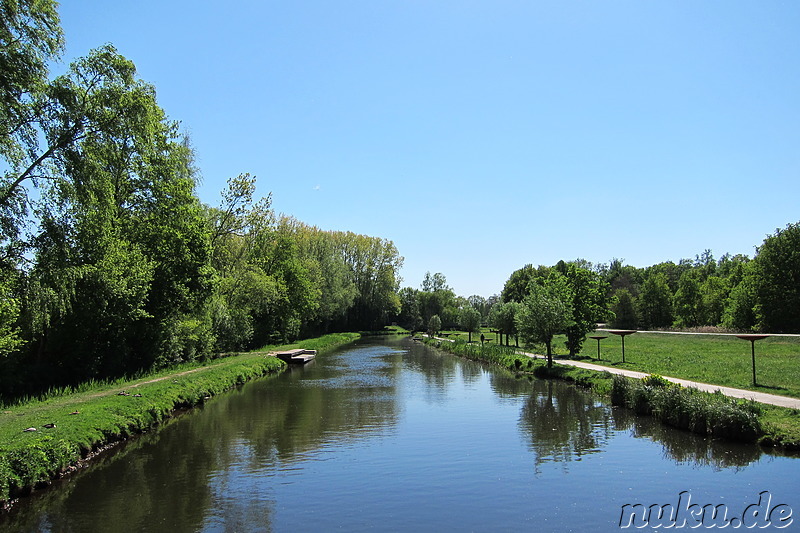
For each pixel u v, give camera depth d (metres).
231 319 42.97
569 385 28.97
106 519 10.52
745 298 50.22
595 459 14.47
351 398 25.70
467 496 11.72
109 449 15.73
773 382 21.06
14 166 16.06
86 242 20.20
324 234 83.00
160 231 28.92
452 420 20.11
